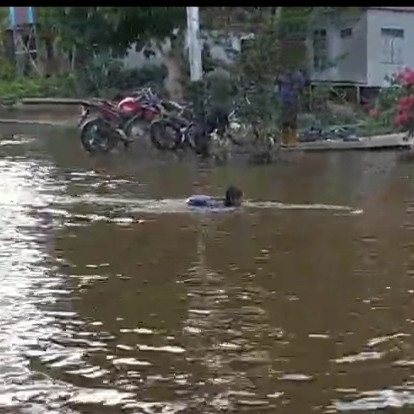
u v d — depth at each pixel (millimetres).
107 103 16406
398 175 12891
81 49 28766
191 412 4238
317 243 7969
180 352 5082
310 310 5891
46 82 32500
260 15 19766
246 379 4664
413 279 6707
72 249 7797
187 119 16062
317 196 10859
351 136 17984
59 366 4863
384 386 4574
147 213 9617
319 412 4238
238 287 6469
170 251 7684
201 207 9906
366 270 6980
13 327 5539
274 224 8906
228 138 15922
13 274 6883
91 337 5355
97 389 4535
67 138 19547
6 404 4336
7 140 19156
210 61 19656
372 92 24281
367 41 24062
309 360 4945
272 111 16219
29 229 8719
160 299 6164
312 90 19750
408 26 24375
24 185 11891
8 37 40188
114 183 12164
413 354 5059
